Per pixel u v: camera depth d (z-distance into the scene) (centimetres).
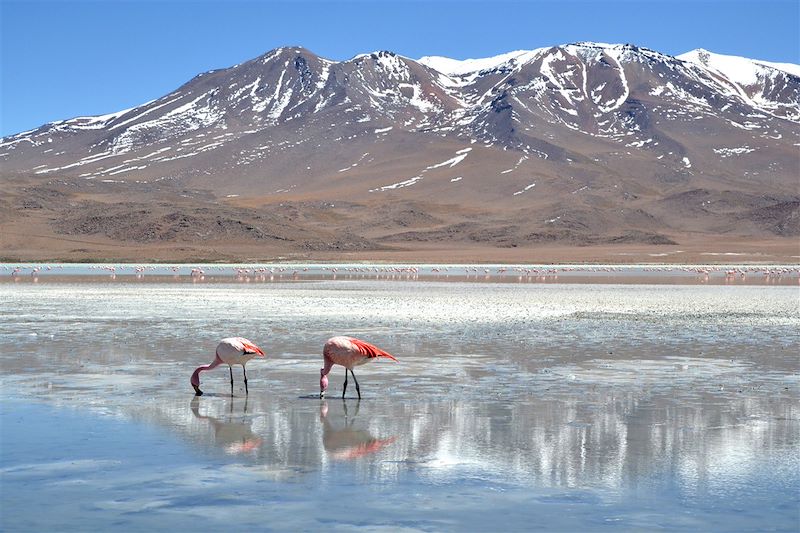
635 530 921
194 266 10925
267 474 1134
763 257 15588
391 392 1775
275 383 1891
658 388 1825
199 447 1281
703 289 6712
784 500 1024
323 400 1684
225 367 2119
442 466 1177
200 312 3872
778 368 2130
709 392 1777
